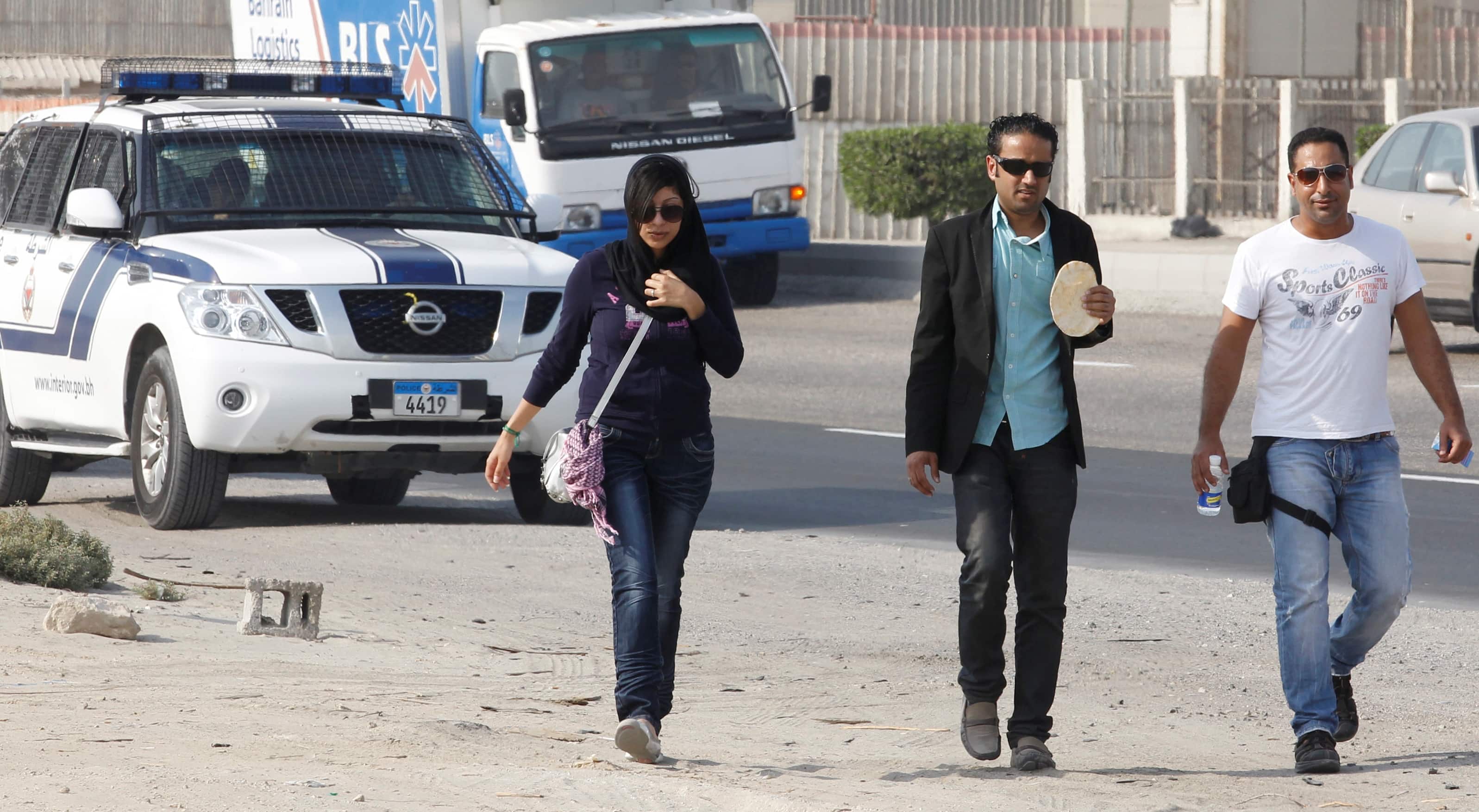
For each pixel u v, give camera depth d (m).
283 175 42.88
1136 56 114.69
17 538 33.88
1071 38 115.38
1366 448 22.28
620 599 21.64
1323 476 22.23
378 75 49.47
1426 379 22.56
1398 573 22.28
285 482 51.88
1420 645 30.45
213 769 19.62
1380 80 100.81
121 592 33.66
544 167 80.00
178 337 39.06
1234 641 30.89
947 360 22.06
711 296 21.86
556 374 22.09
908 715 25.50
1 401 45.94
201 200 42.09
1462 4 111.81
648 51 82.06
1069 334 21.30
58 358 43.66
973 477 21.86
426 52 81.94
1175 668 28.92
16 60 170.62
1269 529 22.64
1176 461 51.22
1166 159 101.50
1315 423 22.23
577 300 21.86
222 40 176.12
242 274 38.88
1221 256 84.00
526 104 80.12
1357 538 22.44
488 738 22.50
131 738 21.25
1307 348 22.28
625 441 21.70
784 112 84.44
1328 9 103.50
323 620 31.38
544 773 20.06
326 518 43.88
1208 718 25.66
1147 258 85.62
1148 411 59.47
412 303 39.00
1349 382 22.20
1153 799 20.12
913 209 102.44
